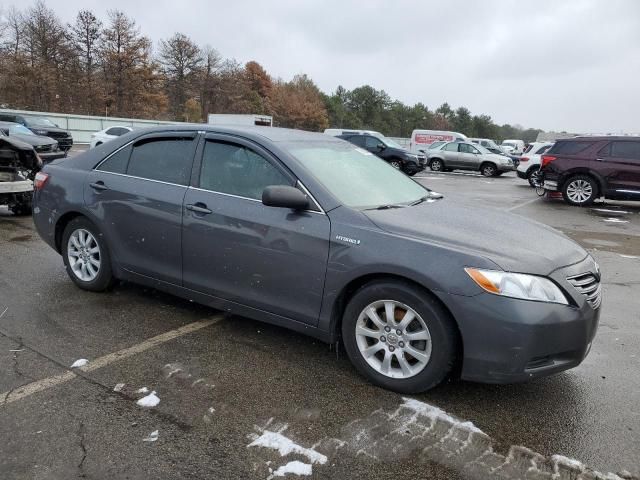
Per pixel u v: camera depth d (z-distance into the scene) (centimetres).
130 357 359
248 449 264
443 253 303
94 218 454
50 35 5191
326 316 342
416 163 2273
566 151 1352
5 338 380
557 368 301
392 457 262
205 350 375
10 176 833
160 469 246
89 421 281
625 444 281
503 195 1589
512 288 289
